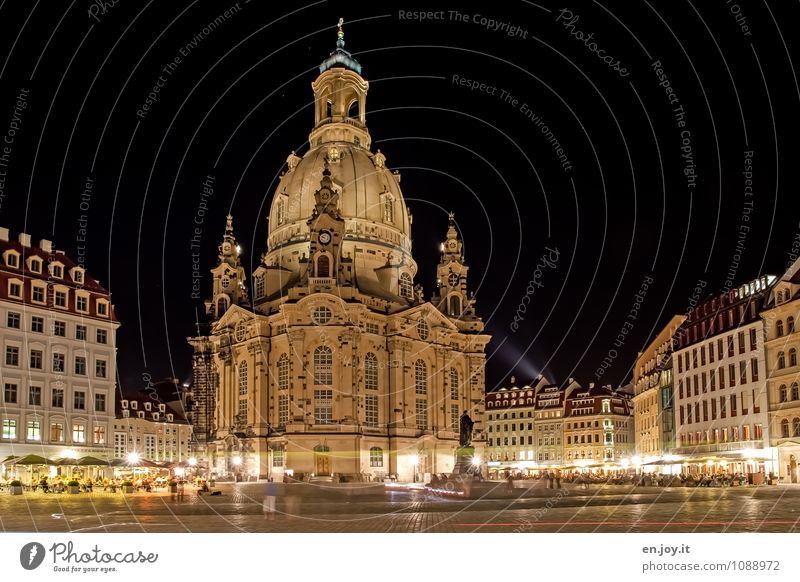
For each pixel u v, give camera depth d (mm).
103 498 62781
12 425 89000
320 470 115250
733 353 101562
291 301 121812
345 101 152375
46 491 73188
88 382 97562
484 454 137625
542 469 167000
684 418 115625
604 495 61469
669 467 119312
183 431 164750
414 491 77688
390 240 138875
